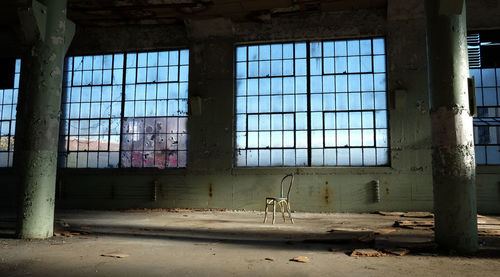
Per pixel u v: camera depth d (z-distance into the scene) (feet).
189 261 12.21
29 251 13.98
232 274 10.44
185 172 35.81
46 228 17.31
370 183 32.65
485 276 10.18
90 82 38.83
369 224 23.99
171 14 35.19
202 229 21.13
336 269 11.05
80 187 37.06
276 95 35.70
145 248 14.71
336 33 34.71
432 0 14.69
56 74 17.76
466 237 13.56
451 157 13.87
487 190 30.91
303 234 19.01
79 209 36.42
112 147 37.60
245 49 36.76
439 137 14.20
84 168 37.55
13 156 38.04
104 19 36.58
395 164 32.50
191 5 33.24
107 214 31.24
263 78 36.11
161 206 35.76
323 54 35.29
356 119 34.04
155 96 37.68
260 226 22.65
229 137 35.53
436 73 14.40
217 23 35.99
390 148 32.81
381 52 34.30
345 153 33.86
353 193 32.83
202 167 35.60
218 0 32.30
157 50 38.22
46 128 17.33
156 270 10.91
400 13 33.22
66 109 38.73
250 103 36.06
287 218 28.07
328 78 34.96
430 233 19.35
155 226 22.59
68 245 15.37
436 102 14.34
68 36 18.72
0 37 39.22
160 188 35.99
